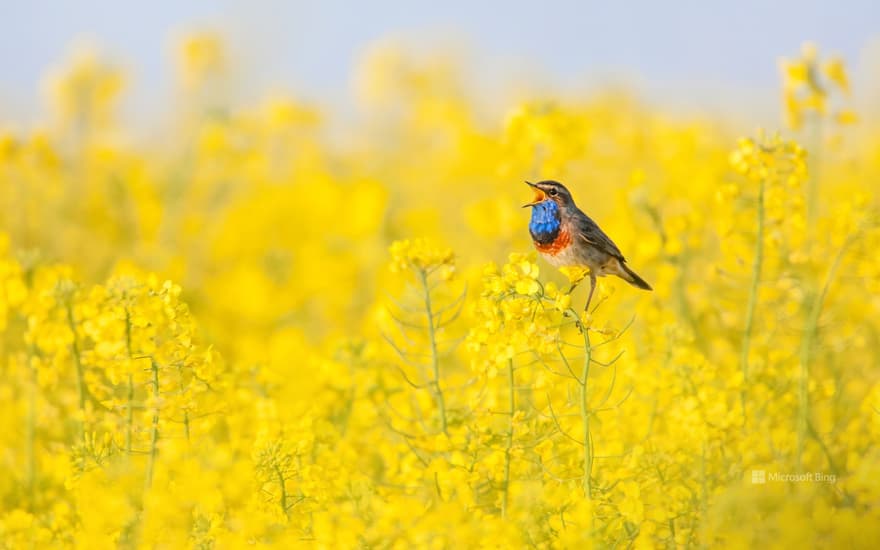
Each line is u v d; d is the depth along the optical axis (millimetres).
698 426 10406
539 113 16531
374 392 11828
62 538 9547
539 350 9219
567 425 10211
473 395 10109
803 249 14078
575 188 22531
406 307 10148
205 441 9531
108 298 9500
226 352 17125
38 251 12094
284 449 9656
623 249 14844
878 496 10438
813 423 12492
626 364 11375
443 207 24531
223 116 23000
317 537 8438
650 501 9828
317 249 19578
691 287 14258
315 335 18531
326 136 30312
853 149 25406
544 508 8898
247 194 23781
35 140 20250
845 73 15406
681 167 18312
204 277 20828
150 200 20812
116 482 8891
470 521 8359
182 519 8375
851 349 14117
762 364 11984
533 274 9242
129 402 9375
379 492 9977
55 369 10859
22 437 12180
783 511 9727
